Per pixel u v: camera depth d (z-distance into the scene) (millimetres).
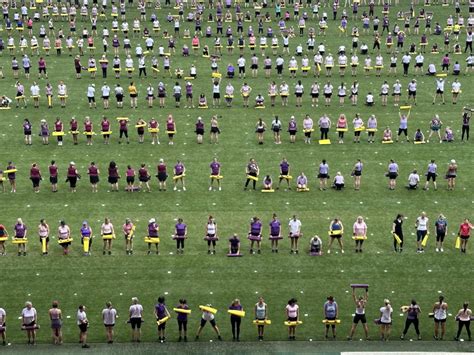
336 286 50812
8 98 80000
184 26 102750
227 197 61906
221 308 48625
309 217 59000
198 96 81438
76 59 85562
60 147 70125
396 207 60531
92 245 55250
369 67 87438
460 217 59156
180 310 45375
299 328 46844
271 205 60750
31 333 45281
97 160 67688
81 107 78625
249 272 52250
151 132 70438
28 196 62000
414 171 62812
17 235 53750
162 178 62500
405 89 83750
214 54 93562
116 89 77875
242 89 78688
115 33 100438
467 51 95000
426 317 48000
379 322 45781
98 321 47375
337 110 78188
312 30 99375
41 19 105000
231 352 44719
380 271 52438
